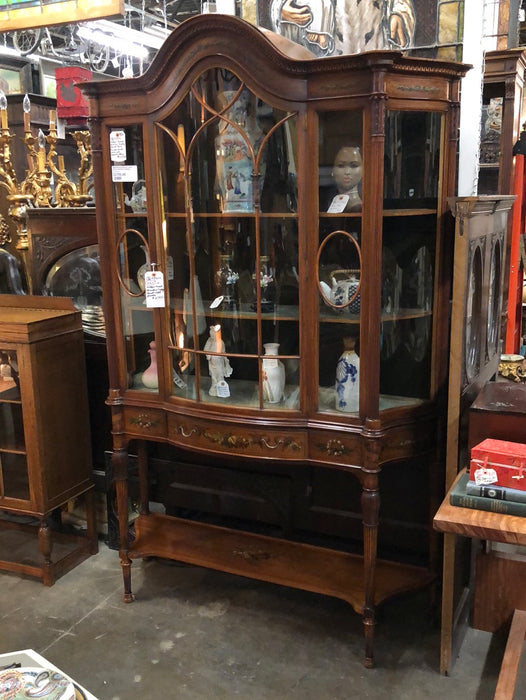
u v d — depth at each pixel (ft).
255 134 6.20
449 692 6.30
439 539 7.23
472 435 6.21
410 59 5.73
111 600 7.90
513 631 6.41
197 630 7.31
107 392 9.09
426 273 6.51
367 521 6.40
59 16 8.39
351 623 7.41
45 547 8.11
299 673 6.61
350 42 7.40
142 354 7.45
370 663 6.63
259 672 6.63
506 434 6.08
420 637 7.15
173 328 7.07
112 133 6.86
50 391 8.03
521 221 10.65
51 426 8.08
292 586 7.13
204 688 6.41
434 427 6.72
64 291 9.66
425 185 6.37
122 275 7.27
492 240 7.03
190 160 6.54
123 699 6.28
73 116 10.40
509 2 9.23
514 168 9.83
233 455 6.82
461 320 6.08
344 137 5.90
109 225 7.11
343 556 7.63
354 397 6.37
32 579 8.39
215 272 6.76
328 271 6.19
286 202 6.24
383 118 5.65
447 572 6.30
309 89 5.86
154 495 9.20
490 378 7.81
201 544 8.01
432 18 7.02
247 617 7.54
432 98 6.01
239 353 6.81
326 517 8.23
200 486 8.84
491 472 5.67
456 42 6.98
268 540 8.02
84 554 8.83
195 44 6.15
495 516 5.58
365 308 6.06
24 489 8.12
